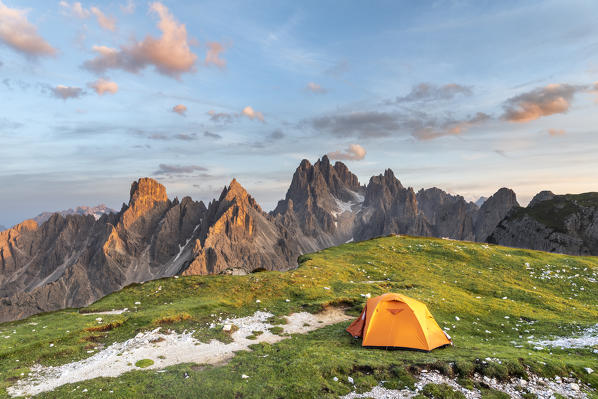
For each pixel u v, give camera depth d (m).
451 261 60.41
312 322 32.59
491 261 60.41
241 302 37.72
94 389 19.30
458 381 19.25
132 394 18.48
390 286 44.03
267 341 27.52
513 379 19.50
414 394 17.78
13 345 26.86
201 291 41.69
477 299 40.72
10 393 19.25
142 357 24.59
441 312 34.69
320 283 44.62
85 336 29.08
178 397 18.14
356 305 36.88
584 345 24.97
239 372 21.03
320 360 21.55
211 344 26.89
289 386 18.52
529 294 43.28
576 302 42.75
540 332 30.70
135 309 37.47
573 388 18.62
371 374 20.00
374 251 65.19
